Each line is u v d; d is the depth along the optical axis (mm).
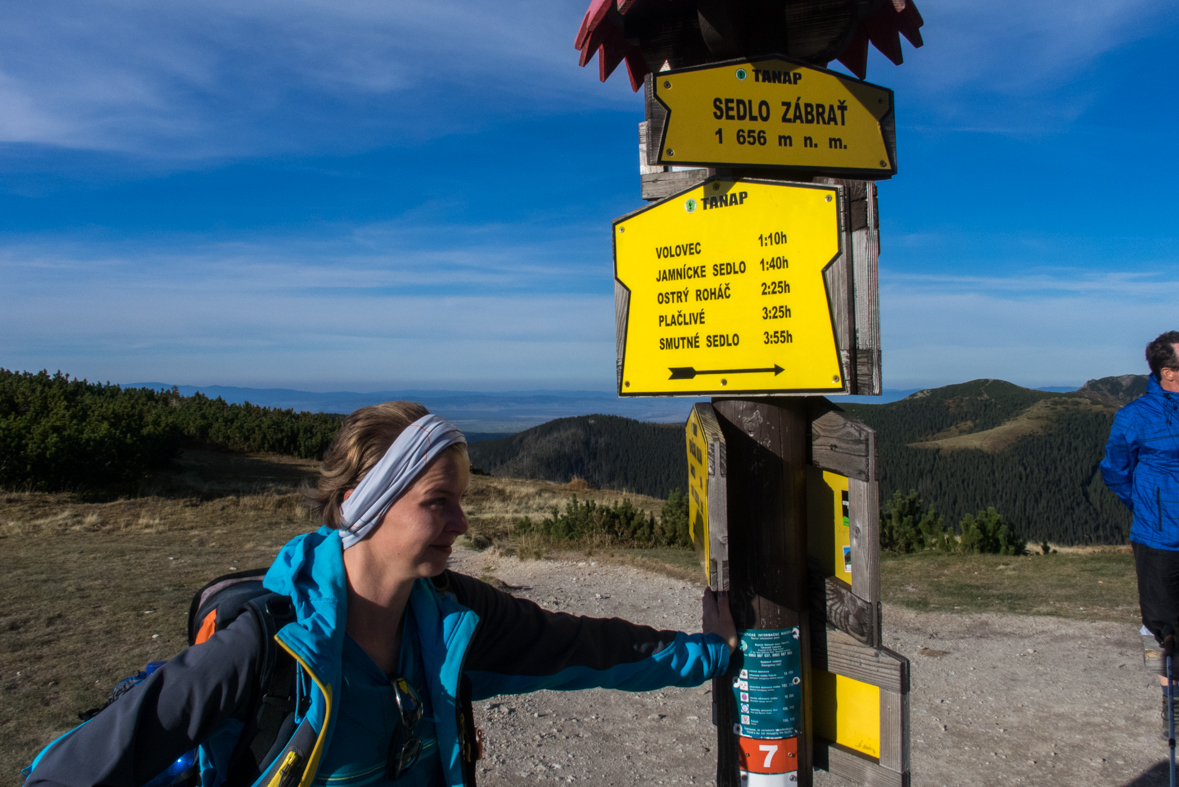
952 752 3707
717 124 1707
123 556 9383
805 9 1834
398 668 1282
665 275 1832
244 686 1063
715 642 1724
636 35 1950
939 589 7266
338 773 1149
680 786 3418
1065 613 6180
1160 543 3348
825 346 1669
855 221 1634
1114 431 3541
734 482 1802
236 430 28125
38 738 3855
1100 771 3445
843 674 1757
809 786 1820
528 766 3650
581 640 1570
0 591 7086
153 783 1123
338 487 1260
